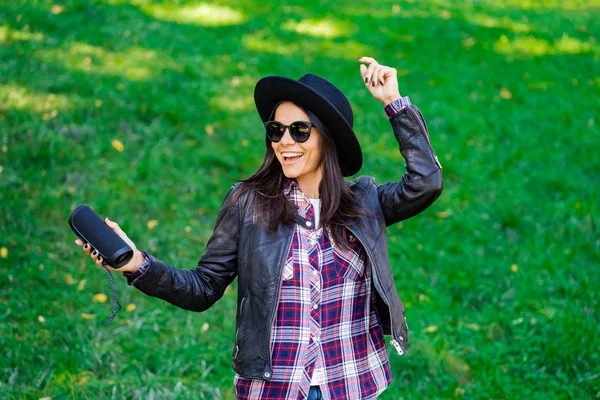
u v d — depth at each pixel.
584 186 7.19
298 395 2.43
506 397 4.25
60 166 6.02
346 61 9.22
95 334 4.45
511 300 5.31
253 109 7.68
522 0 13.33
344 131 2.50
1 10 8.66
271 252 2.47
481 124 8.21
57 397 3.86
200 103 7.54
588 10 13.30
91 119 6.78
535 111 8.83
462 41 10.66
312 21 10.33
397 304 2.54
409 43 10.20
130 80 7.69
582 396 4.26
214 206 6.00
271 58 8.90
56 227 5.38
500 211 6.51
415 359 4.50
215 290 2.59
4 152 6.00
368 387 2.52
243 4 10.55
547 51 10.83
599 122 8.77
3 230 5.16
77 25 8.74
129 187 6.00
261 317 2.44
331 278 2.50
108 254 2.37
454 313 5.11
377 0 11.84
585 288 5.41
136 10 9.60
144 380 4.07
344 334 2.51
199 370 4.27
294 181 2.60
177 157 6.52
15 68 7.32
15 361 4.06
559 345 4.61
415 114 2.55
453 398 4.23
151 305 4.84
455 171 7.16
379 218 2.59
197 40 9.05
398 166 7.09
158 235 5.50
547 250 6.00
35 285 4.76
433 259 5.75
